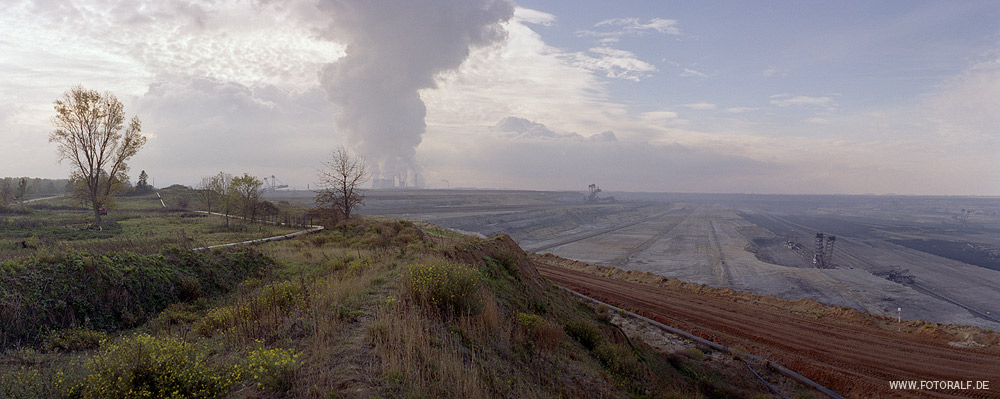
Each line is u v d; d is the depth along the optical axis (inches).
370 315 411.5
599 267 1705.2
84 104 1439.5
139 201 3026.6
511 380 349.1
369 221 1493.6
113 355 259.9
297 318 379.2
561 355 478.9
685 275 2812.5
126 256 548.1
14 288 409.4
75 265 472.4
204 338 351.9
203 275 625.3
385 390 271.1
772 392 701.3
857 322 1021.8
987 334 884.6
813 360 808.3
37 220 1454.2
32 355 324.5
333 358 309.1
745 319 1053.2
